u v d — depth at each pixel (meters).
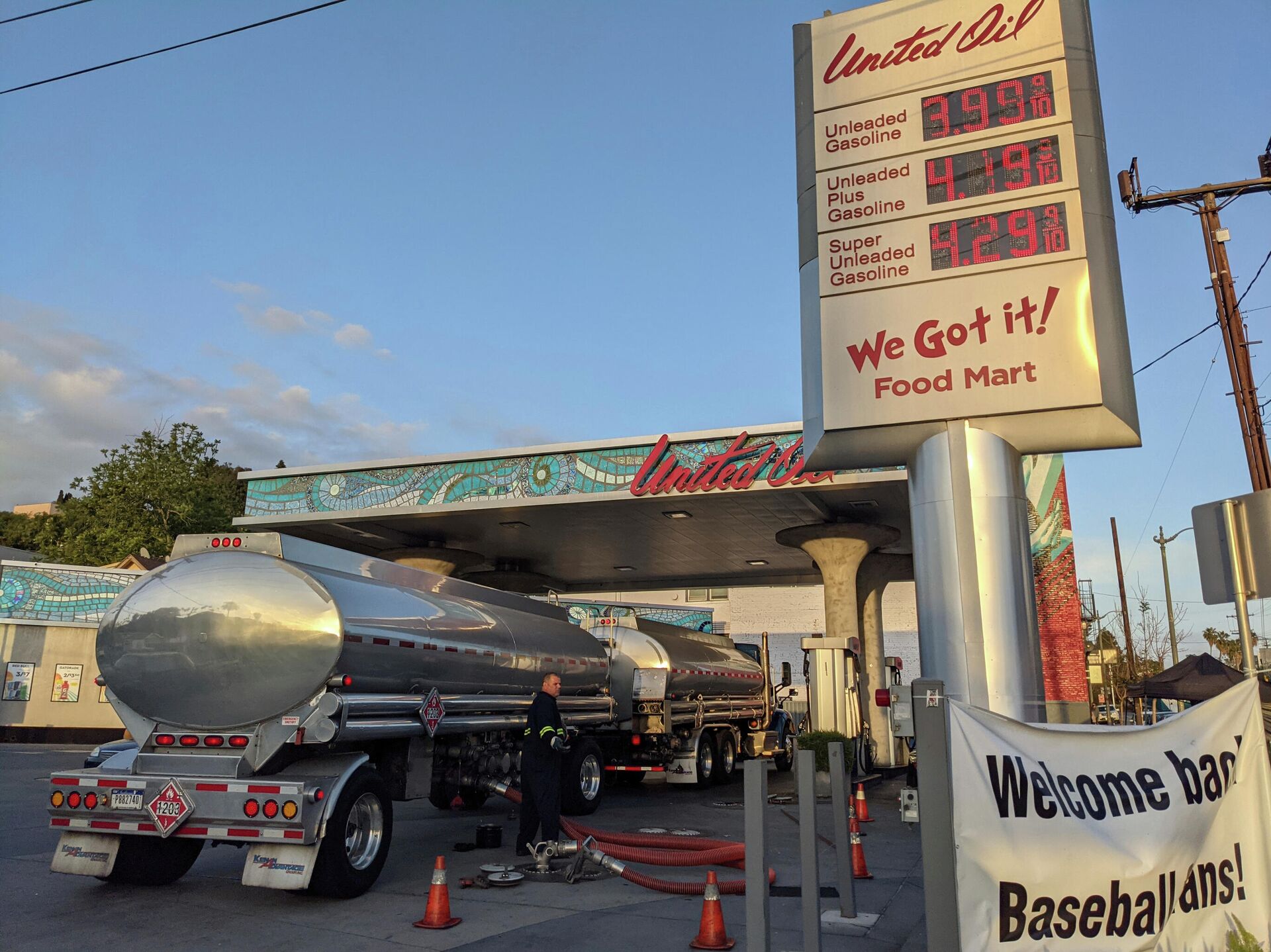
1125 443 8.96
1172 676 21.83
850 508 22.92
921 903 7.80
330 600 8.02
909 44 10.23
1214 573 6.88
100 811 7.63
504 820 12.74
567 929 6.82
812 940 5.71
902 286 9.73
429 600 10.38
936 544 9.27
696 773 17.55
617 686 16.91
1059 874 4.73
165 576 8.31
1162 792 5.18
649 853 9.13
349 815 7.75
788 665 23.70
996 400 9.20
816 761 16.67
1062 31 9.72
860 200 10.07
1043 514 19.55
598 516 23.58
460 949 6.31
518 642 11.93
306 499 24.19
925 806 4.92
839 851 7.35
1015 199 9.51
